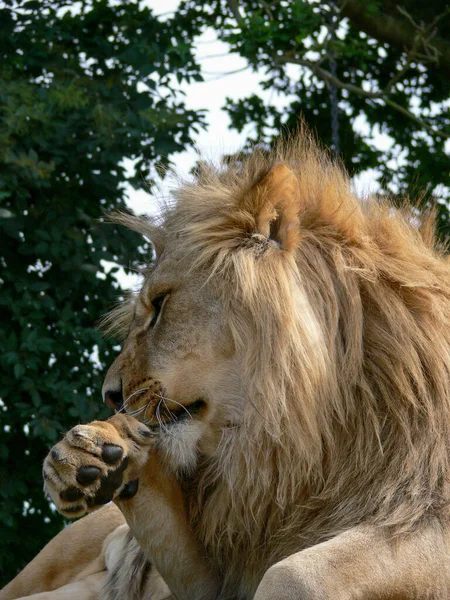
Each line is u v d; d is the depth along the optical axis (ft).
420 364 20.98
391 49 59.82
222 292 21.08
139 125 45.19
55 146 44.42
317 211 22.29
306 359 20.48
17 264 43.65
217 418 21.17
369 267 21.66
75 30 49.24
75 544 29.32
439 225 52.19
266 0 58.39
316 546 18.98
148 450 20.59
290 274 20.92
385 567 18.83
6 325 42.83
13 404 42.29
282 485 20.65
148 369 21.45
